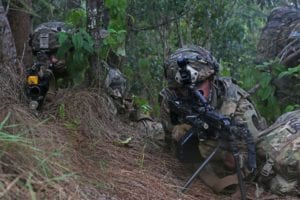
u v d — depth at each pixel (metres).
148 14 7.04
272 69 5.45
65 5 6.58
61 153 3.31
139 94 7.25
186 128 4.14
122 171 3.72
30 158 2.84
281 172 3.92
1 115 3.34
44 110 4.39
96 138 4.22
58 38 4.37
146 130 4.77
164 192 3.58
